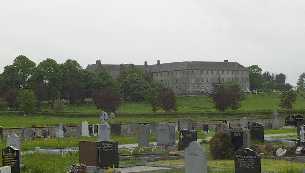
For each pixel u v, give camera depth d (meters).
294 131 64.75
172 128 46.06
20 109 110.38
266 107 127.38
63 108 119.75
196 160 25.23
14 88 138.25
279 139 48.94
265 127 73.31
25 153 38.31
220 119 88.62
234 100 105.25
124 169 31.66
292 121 63.88
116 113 101.88
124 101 154.25
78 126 60.41
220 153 36.31
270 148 38.78
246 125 56.34
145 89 155.38
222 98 103.31
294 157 36.09
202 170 25.16
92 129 59.84
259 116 95.69
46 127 58.66
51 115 105.50
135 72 171.62
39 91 141.12
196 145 25.27
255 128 46.25
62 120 90.44
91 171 29.48
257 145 40.84
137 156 38.25
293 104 126.69
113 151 32.62
